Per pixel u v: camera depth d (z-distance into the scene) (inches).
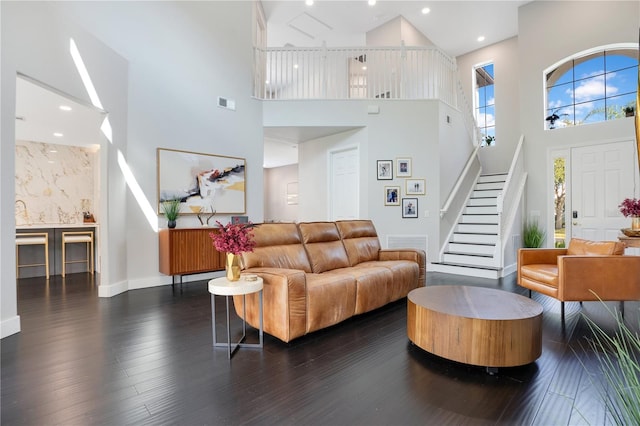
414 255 157.9
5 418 62.9
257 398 70.7
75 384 75.8
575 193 229.5
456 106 259.4
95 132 199.8
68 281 191.9
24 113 159.9
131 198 169.8
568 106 239.9
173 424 61.8
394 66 257.1
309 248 139.6
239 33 217.5
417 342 94.0
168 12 184.7
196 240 179.2
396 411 66.2
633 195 206.5
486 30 294.0
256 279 99.1
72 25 136.8
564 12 235.8
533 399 70.2
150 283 176.2
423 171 230.5
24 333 107.7
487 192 270.5
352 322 123.0
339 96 300.7
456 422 62.6
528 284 145.0
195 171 192.9
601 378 78.6
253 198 221.6
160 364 86.4
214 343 98.7
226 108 209.0
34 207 222.1
